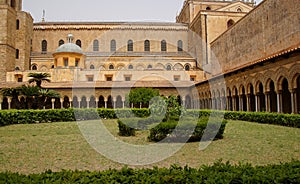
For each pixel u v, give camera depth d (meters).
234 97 27.55
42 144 11.45
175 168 4.89
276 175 4.28
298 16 21.67
